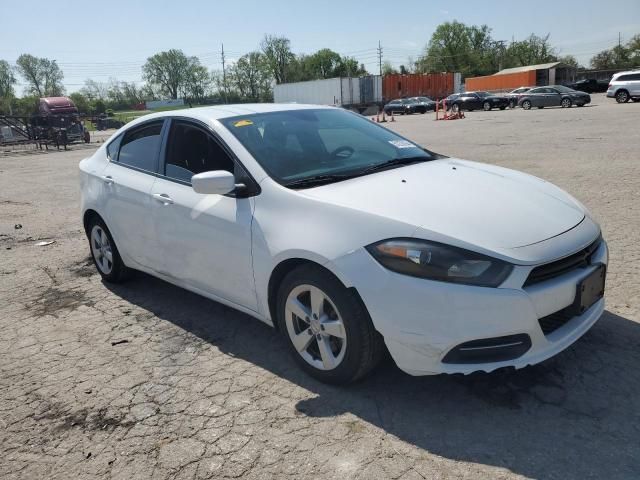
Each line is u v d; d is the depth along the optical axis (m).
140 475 2.55
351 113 4.61
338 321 2.96
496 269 2.59
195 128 3.93
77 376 3.49
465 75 104.31
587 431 2.62
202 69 102.62
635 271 4.50
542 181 3.71
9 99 84.12
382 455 2.55
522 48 102.88
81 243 6.77
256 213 3.29
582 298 2.82
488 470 2.41
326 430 2.77
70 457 2.71
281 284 3.21
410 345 2.69
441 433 2.68
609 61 95.88
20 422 3.03
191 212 3.70
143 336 4.00
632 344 3.38
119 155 4.71
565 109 29.97
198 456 2.65
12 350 3.91
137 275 5.24
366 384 3.14
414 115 41.19
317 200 3.06
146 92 105.00
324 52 107.62
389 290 2.69
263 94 102.25
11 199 10.75
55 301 4.82
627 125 17.23
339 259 2.83
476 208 2.92
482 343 2.60
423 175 3.42
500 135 17.23
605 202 6.93
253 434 2.78
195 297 4.70
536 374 3.12
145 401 3.15
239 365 3.49
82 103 90.25
